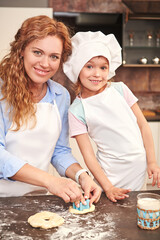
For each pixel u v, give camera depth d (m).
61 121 1.48
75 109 1.51
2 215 1.06
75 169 1.37
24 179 1.19
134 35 3.84
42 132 1.37
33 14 3.12
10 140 1.34
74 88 1.60
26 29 1.25
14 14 3.08
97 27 3.59
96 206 1.15
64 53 1.45
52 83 1.47
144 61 3.68
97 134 1.53
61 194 1.12
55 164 1.46
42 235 0.93
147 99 4.02
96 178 1.40
